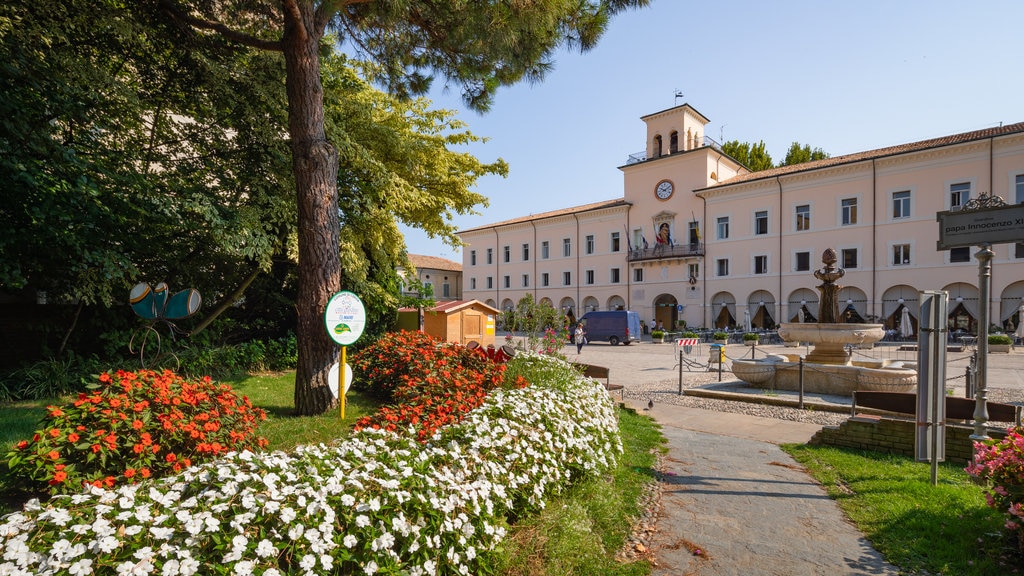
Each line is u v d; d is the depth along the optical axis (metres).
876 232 31.27
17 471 3.40
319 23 6.73
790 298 34.69
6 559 1.92
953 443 5.33
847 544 3.54
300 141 6.59
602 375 9.59
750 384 11.80
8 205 6.97
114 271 7.69
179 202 8.43
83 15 7.74
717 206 38.12
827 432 6.28
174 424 4.02
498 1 6.13
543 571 2.98
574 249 47.09
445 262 64.88
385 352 8.63
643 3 7.13
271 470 2.74
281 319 14.48
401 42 8.04
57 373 7.64
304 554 2.21
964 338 26.16
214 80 9.40
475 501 2.92
